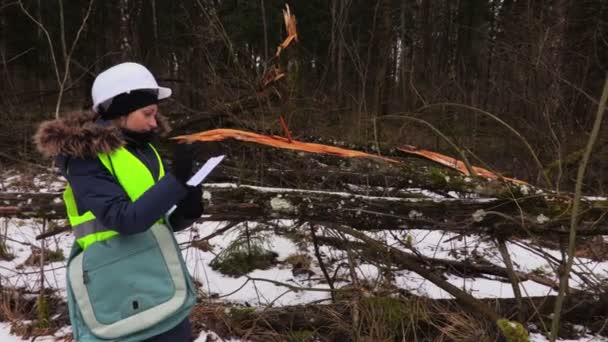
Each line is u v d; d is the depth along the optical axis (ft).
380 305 9.04
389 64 25.31
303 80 18.95
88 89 27.81
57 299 10.30
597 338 9.09
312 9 41.45
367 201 8.86
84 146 4.75
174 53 32.53
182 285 5.33
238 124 14.15
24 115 21.45
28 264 12.10
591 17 19.22
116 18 30.48
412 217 8.82
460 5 44.29
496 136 19.71
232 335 9.09
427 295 9.86
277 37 35.35
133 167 5.02
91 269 5.03
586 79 18.54
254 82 14.56
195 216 5.88
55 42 40.04
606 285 9.54
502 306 9.53
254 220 9.42
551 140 15.08
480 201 8.83
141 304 5.08
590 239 13.10
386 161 11.04
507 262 9.04
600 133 16.10
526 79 17.71
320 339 9.02
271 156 12.80
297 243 13.24
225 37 17.15
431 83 21.22
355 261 11.34
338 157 11.66
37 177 16.75
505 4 31.76
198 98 20.49
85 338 5.09
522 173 16.03
